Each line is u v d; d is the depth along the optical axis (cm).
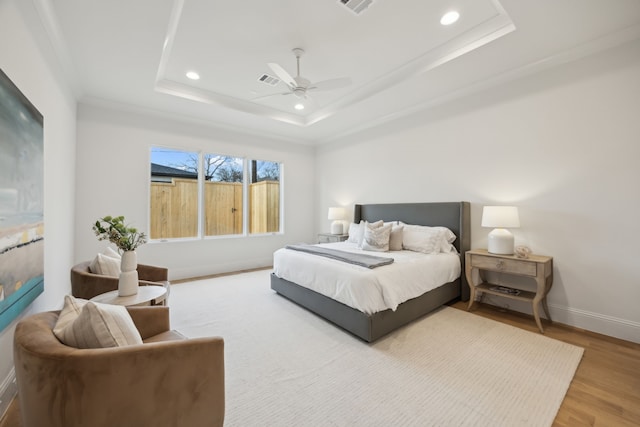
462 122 350
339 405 156
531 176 290
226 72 323
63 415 90
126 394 96
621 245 238
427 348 220
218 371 115
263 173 548
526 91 293
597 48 246
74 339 104
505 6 203
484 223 286
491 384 174
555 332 248
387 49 279
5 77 144
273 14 226
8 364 153
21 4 171
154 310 160
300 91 293
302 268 298
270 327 258
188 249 442
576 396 163
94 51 258
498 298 316
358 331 232
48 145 228
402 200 426
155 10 205
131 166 390
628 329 233
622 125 237
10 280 147
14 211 152
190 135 445
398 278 250
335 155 553
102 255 245
